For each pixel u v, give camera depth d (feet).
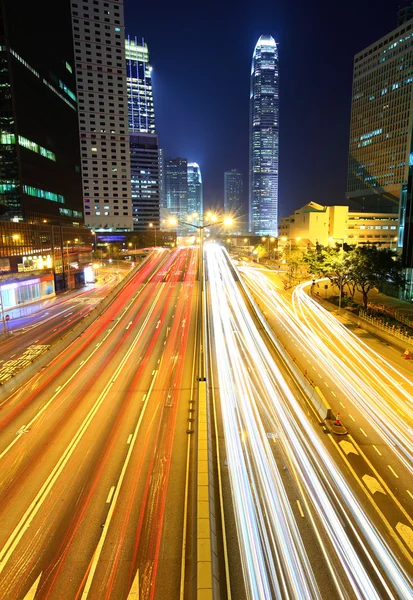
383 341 138.82
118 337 141.18
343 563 45.57
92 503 55.62
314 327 158.61
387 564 45.62
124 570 44.65
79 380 101.96
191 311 175.63
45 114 343.87
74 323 171.63
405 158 519.60
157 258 313.53
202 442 66.03
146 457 66.90
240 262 434.30
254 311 175.42
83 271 307.78
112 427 77.25
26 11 310.24
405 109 515.09
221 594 41.34
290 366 110.93
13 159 296.30
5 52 282.77
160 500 56.18
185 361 115.55
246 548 47.55
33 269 230.48
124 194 606.55
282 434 74.69
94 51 567.18
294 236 523.29
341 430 75.72
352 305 192.85
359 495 57.67
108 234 565.94
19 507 54.90
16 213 301.22
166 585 42.80
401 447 70.90
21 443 71.72
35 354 126.72
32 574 44.19
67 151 398.62
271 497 56.85
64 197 388.57
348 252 186.91
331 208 494.18
